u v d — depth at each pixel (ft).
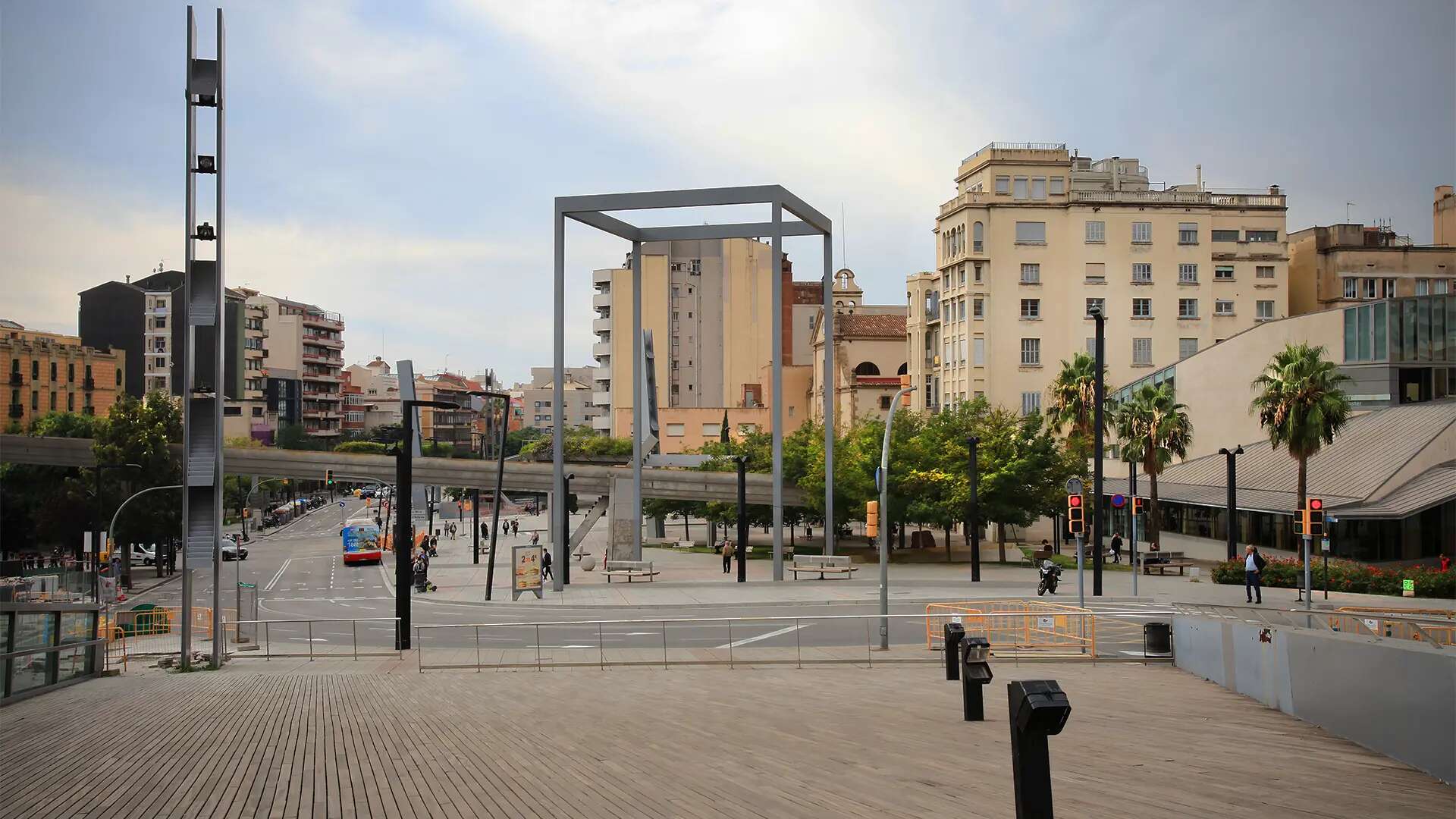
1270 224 302.04
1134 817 31.71
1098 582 137.39
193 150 94.02
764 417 459.73
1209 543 212.23
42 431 275.18
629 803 35.50
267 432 524.11
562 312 183.21
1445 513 165.48
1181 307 290.35
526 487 249.55
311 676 83.35
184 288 93.61
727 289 494.18
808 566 179.73
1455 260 327.26
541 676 82.43
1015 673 77.46
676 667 88.07
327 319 634.84
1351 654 46.14
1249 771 39.29
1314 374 153.07
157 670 91.04
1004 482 198.18
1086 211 288.92
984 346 286.66
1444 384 196.85
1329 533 169.48
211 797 37.86
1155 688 67.05
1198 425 240.32
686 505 310.04
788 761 42.78
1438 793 35.40
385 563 251.60
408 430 104.99
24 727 54.65
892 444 213.66
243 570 236.43
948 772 39.60
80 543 229.66
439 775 40.96
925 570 190.08
